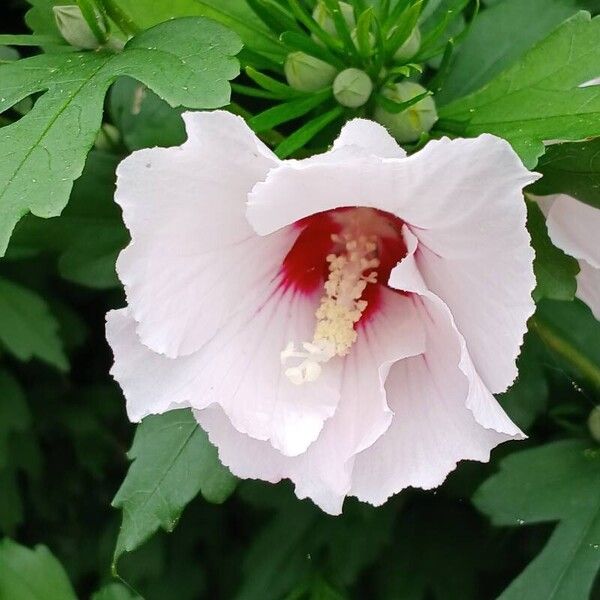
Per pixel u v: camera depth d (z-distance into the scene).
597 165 0.28
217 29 0.28
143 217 0.25
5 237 0.26
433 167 0.25
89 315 0.42
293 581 0.38
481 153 0.24
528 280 0.25
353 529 0.38
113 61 0.28
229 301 0.28
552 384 0.35
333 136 0.31
